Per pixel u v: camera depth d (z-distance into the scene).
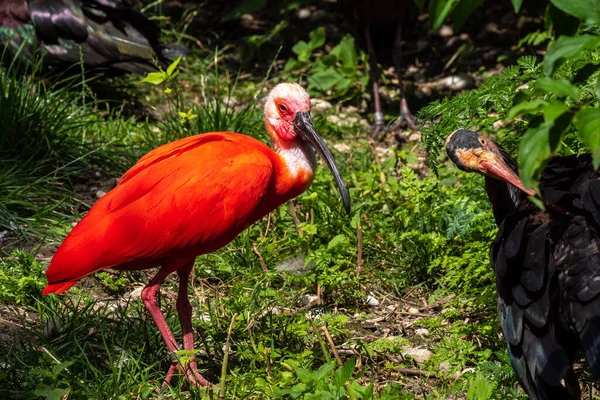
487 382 5.54
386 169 9.43
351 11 11.54
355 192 8.86
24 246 8.00
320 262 7.46
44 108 9.49
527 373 5.00
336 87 12.17
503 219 5.69
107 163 9.48
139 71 10.86
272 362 6.25
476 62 12.91
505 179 5.43
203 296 7.34
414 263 7.76
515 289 5.05
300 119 6.59
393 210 8.64
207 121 9.92
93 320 6.77
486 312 6.99
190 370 5.96
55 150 9.29
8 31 10.53
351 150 10.20
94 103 11.05
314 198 8.26
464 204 7.55
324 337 6.63
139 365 6.30
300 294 7.49
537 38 11.84
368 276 7.63
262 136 10.05
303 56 12.41
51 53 10.54
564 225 5.05
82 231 5.93
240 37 13.70
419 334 7.02
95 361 6.32
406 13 11.48
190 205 5.98
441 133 6.68
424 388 6.21
